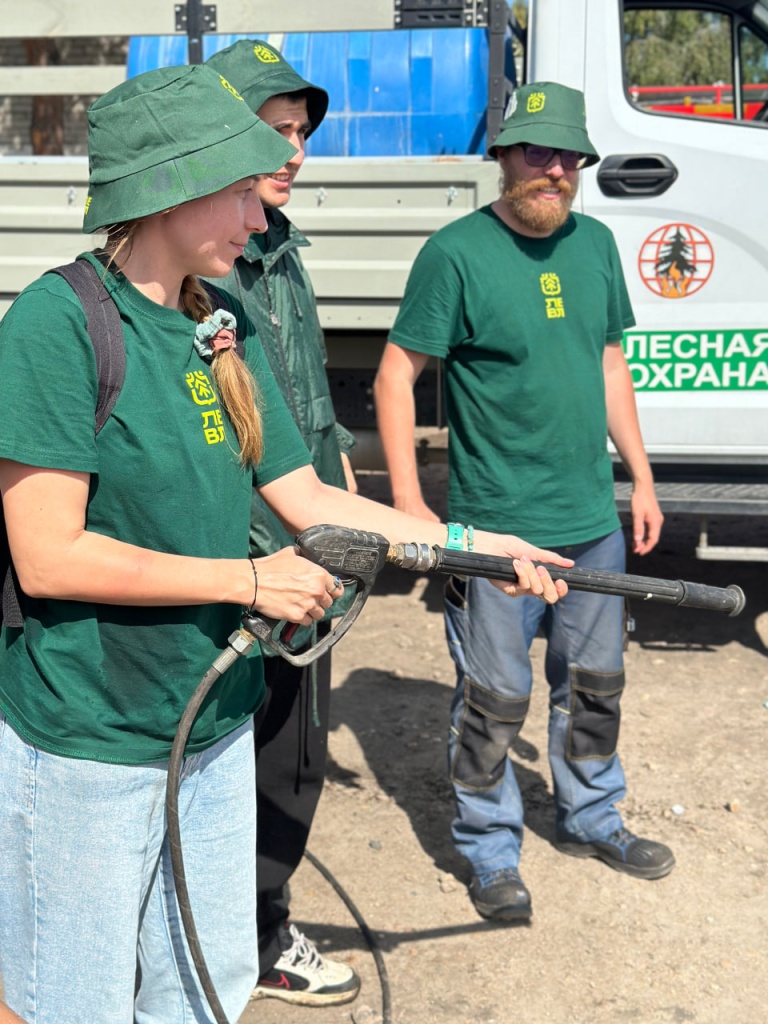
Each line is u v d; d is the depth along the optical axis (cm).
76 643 162
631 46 461
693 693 427
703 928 294
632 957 284
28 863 169
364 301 421
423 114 430
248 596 165
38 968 171
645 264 420
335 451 262
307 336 252
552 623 307
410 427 296
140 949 187
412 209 411
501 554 200
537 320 282
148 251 163
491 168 403
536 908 303
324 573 172
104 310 158
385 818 347
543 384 283
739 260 413
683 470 440
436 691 433
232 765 184
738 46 455
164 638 166
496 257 282
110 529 162
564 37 415
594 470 295
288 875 260
